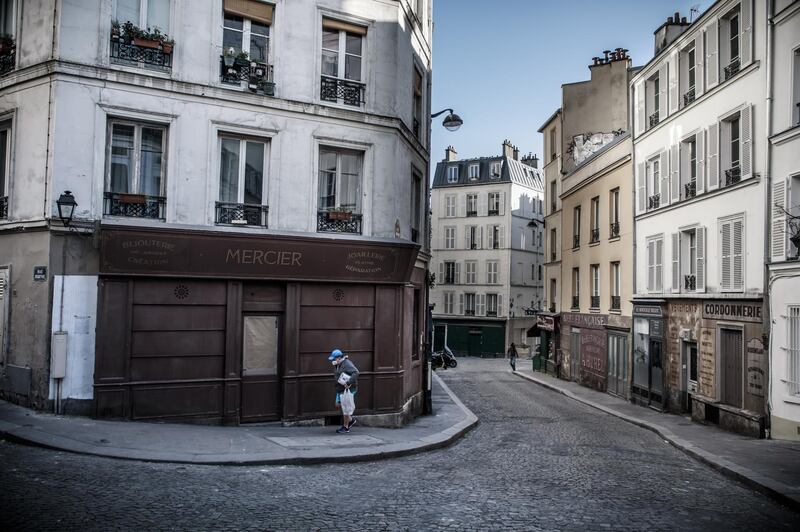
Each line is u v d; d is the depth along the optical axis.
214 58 13.41
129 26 12.59
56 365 11.75
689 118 19.48
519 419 18.03
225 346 13.28
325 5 14.64
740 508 8.40
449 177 60.19
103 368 12.14
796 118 14.27
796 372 13.88
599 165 27.69
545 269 38.53
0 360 12.79
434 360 41.53
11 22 12.99
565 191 32.94
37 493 7.27
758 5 15.81
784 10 14.65
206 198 13.27
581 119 33.19
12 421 10.93
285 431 12.83
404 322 15.84
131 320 12.42
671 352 20.52
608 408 21.55
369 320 14.91
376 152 15.20
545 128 39.12
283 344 13.99
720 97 17.62
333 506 7.49
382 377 14.97
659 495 8.84
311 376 14.20
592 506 7.96
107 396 12.13
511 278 56.88
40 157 12.14
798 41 14.21
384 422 14.94
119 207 12.62
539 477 9.72
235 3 13.69
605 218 27.05
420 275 18.22
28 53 12.46
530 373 37.09
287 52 14.16
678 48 20.31
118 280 12.33
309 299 14.26
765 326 14.88
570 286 32.03
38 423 10.92
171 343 12.83
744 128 16.30
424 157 18.78
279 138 14.02
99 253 12.09
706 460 11.68
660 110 21.55
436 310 59.31
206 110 13.30
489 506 7.76
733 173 17.00
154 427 11.66
